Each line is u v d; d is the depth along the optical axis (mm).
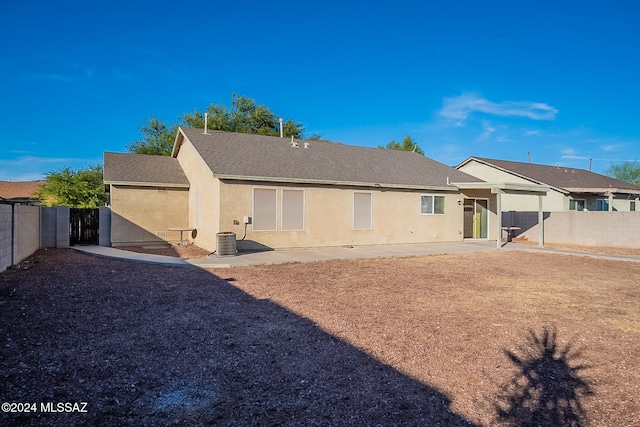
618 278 10781
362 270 11453
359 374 4344
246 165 15141
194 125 38812
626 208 27922
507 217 23266
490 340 5539
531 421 3482
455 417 3518
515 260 14289
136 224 16828
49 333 5383
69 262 11734
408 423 3389
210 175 14977
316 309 7012
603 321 6555
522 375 4422
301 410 3545
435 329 5965
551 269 12250
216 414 3441
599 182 28625
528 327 6160
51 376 4082
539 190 18266
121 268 10852
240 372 4316
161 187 17375
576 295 8539
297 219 15539
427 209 18844
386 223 17641
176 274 10211
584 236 19875
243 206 14438
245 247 14469
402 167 20125
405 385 4113
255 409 3543
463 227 20078
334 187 16344
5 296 7301
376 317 6551
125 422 3271
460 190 19859
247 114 41281
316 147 20062
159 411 3465
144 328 5738
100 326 5770
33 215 13523
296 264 12289
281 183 15172
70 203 26938
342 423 3352
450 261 13766
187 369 4359
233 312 6723
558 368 4633
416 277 10453
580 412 3648
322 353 4926
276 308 7047
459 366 4633
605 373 4516
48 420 3256
